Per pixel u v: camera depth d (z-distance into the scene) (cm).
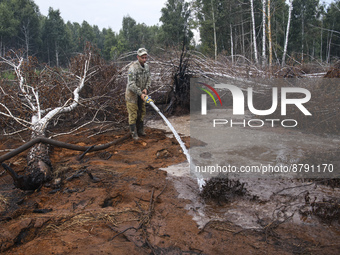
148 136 603
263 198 308
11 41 4125
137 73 550
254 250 220
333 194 313
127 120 709
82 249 213
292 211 278
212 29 3434
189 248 223
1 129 636
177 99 833
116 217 266
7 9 4131
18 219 266
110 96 734
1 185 359
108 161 438
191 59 944
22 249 216
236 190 316
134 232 242
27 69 702
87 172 373
